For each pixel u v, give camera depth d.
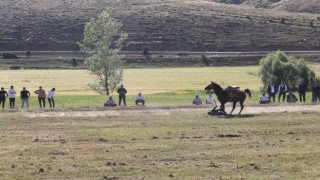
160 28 185.12
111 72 85.88
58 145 29.72
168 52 168.00
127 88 90.38
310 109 45.56
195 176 22.94
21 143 30.38
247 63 154.62
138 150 28.22
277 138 31.56
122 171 23.84
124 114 43.12
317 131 33.81
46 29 181.88
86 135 32.84
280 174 23.19
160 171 23.77
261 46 175.75
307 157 26.12
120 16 193.00
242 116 41.22
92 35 87.75
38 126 36.78
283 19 198.12
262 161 25.52
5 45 171.88
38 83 101.12
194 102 52.38
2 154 27.41
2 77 113.06
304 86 55.91
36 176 23.12
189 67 148.00
